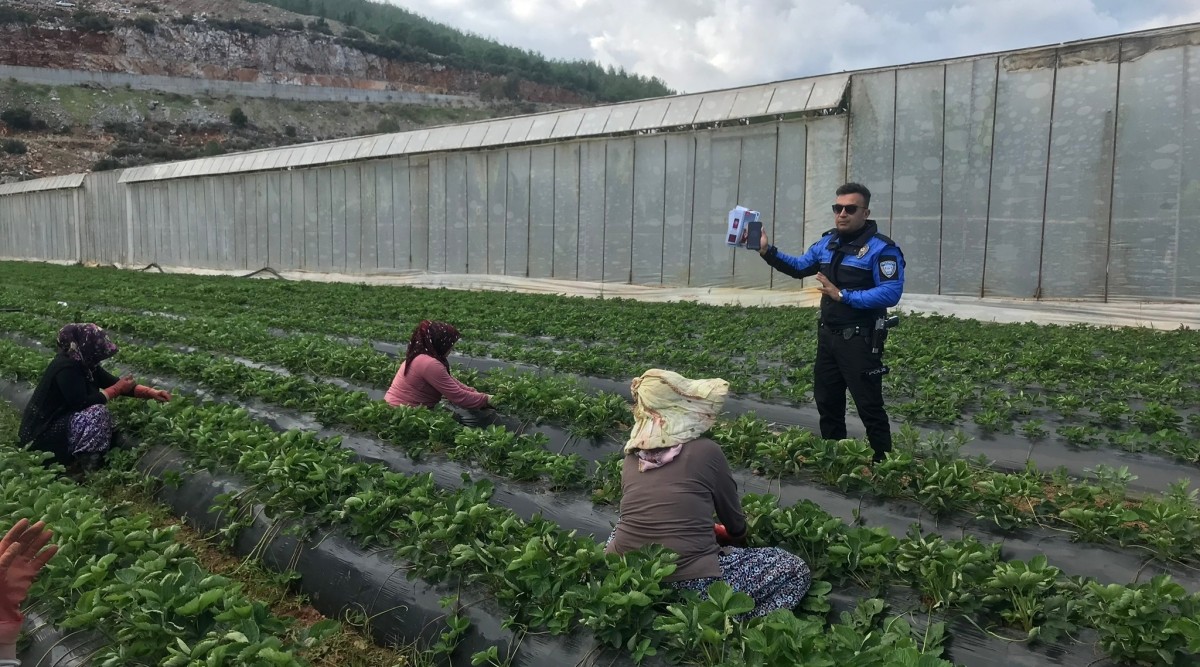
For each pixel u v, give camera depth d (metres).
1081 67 14.21
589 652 3.60
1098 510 4.64
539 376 9.32
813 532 4.30
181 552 4.78
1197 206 13.35
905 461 5.15
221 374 8.91
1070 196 14.53
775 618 3.21
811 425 8.02
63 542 4.35
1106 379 9.12
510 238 23.50
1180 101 13.38
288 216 30.66
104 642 3.74
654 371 4.10
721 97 18.89
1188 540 4.33
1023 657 3.45
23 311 16.78
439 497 5.21
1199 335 11.91
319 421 7.62
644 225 20.39
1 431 8.32
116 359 10.70
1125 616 3.28
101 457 7.16
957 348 10.85
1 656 3.05
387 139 26.80
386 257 27.22
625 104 20.75
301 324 14.38
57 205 44.06
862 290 5.77
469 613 4.11
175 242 36.25
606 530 5.27
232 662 3.29
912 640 3.31
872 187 16.66
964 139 15.52
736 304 17.34
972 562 3.81
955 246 15.79
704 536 3.85
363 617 4.52
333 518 5.05
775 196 18.05
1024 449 6.99
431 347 7.68
